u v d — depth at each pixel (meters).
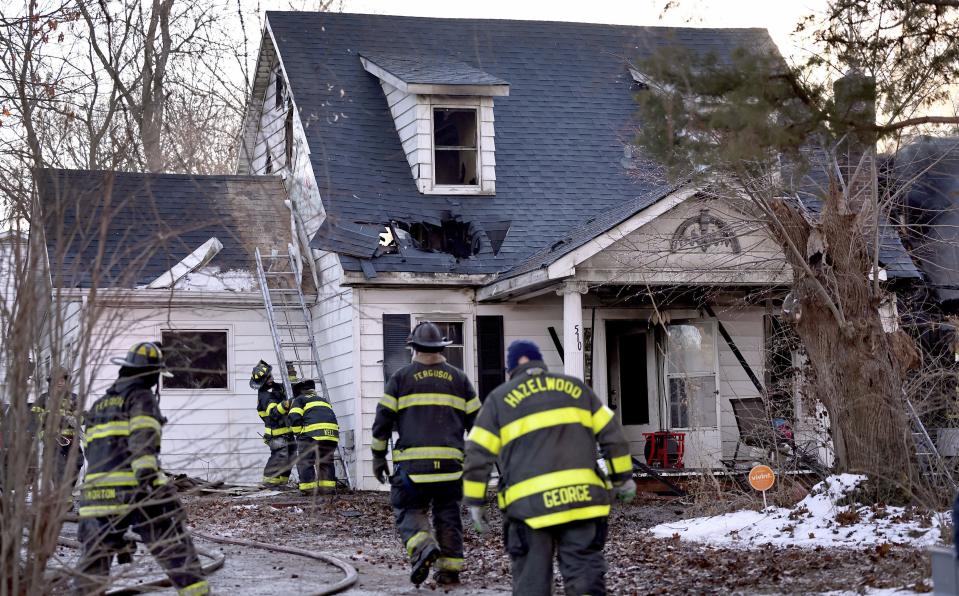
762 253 17.23
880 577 8.70
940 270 18.67
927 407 14.46
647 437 18.11
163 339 18.78
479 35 22.52
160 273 18.83
